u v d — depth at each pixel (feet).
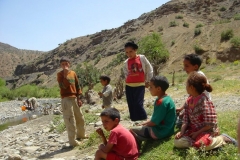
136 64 21.71
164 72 184.65
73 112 25.77
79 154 23.12
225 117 22.24
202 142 15.15
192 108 16.29
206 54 179.83
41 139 32.60
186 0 401.70
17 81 499.10
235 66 135.23
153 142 18.54
